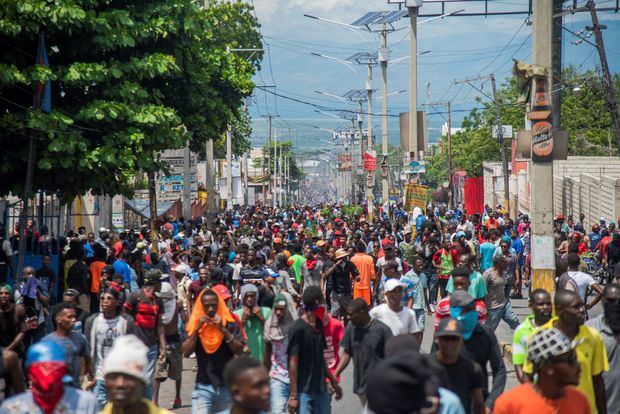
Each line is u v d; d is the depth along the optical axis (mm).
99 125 25094
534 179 20922
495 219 48125
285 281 22656
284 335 13086
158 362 16031
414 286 19828
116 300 13828
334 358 12797
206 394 12836
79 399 8422
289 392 13039
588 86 77812
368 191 65188
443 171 133125
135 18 26172
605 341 10898
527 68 20891
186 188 47594
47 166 23406
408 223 49031
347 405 16109
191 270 23312
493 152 99125
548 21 20781
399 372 5715
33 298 19516
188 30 27203
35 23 23094
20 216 24719
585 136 82062
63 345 12203
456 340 8875
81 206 44344
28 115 23234
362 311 12000
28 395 8305
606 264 33469
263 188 137250
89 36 24688
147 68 25375
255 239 33906
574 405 7934
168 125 25406
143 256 28703
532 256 20922
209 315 12758
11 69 22719
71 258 26297
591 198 54688
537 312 10945
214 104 29812
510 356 19859
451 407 7207
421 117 52812
